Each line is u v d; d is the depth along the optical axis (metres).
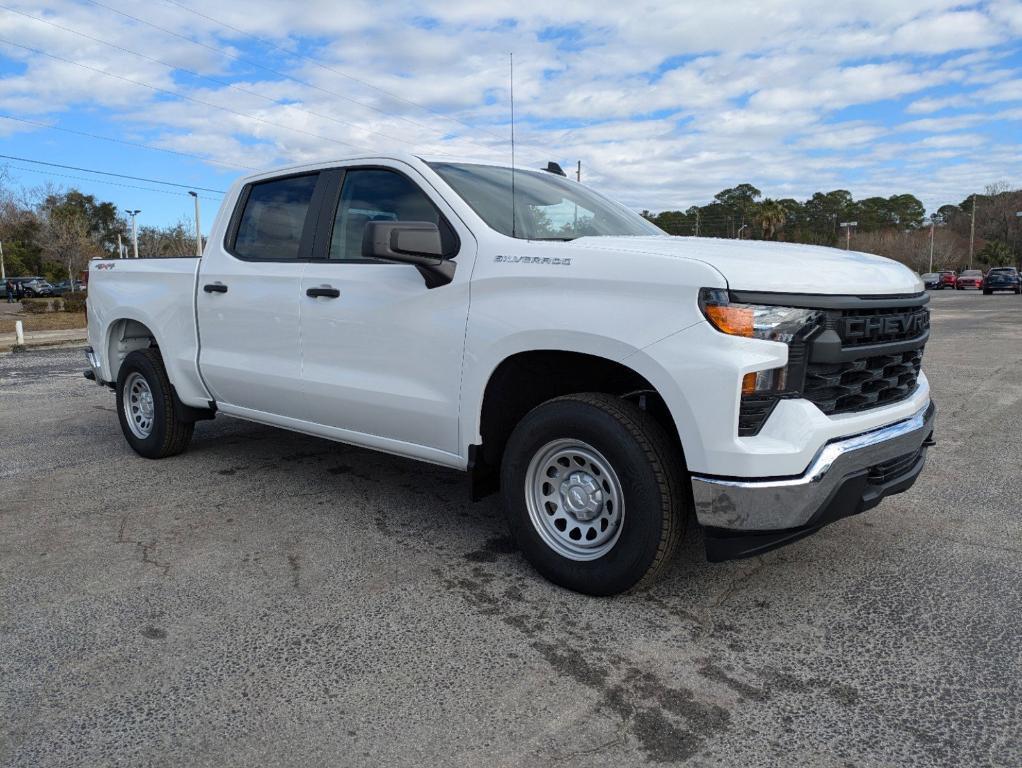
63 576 3.48
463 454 3.56
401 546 3.85
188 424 5.50
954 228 105.06
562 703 2.48
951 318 21.09
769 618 3.06
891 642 2.86
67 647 2.83
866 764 2.18
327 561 3.65
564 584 3.29
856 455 2.88
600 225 4.01
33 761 2.19
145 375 5.41
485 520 4.25
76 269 56.62
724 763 2.19
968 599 3.22
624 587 3.12
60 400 8.47
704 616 3.07
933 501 4.53
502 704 2.47
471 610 3.14
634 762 2.19
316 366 4.17
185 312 5.02
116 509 4.43
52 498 4.64
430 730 2.34
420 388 3.67
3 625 3.00
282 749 2.25
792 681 2.60
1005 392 8.37
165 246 56.75
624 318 2.92
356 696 2.52
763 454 2.70
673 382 2.81
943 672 2.65
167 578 3.46
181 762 2.19
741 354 2.71
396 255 3.23
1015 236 90.38
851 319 2.90
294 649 2.82
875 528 4.07
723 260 2.84
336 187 4.18
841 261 3.11
